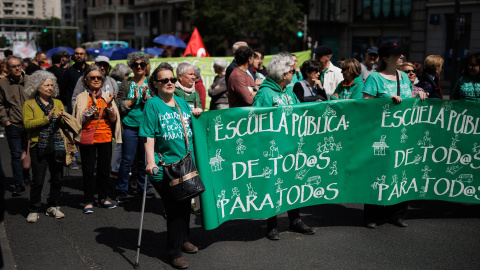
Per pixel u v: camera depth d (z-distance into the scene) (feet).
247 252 17.02
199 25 111.45
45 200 23.91
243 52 20.67
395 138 19.40
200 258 16.48
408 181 19.89
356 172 19.20
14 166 24.79
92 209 21.76
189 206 16.15
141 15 214.28
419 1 99.30
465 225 19.95
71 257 16.62
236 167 17.20
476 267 15.80
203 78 41.14
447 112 19.92
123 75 26.23
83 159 21.43
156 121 15.40
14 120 24.67
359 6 119.03
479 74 21.66
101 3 248.32
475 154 20.36
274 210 17.97
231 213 17.29
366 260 16.29
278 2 103.96
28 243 17.90
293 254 16.83
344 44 122.21
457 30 59.88
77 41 270.26
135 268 15.66
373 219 19.70
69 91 31.01
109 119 21.85
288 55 18.26
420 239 18.28
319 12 123.75
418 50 100.32
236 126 17.02
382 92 19.25
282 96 18.43
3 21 518.37
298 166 18.33
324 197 18.99
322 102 18.37
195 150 16.17
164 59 41.47
